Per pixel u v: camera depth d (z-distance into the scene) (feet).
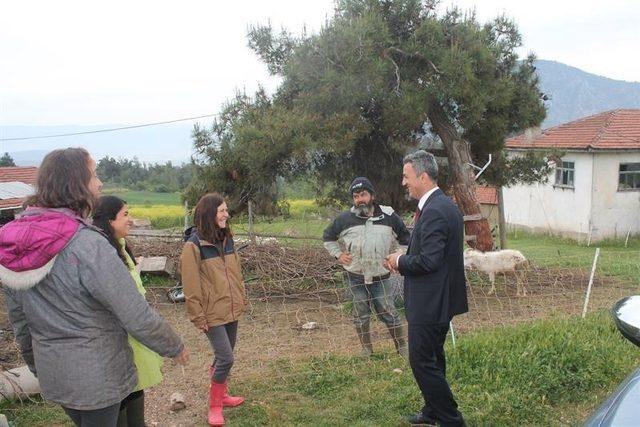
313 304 28.53
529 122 40.75
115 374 8.47
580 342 17.56
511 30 40.37
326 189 42.60
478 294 30.55
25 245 7.68
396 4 35.68
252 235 35.40
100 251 8.11
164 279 32.35
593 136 67.67
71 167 8.34
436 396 12.40
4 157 167.12
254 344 21.49
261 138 33.53
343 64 33.04
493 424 13.56
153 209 115.03
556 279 32.48
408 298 12.48
